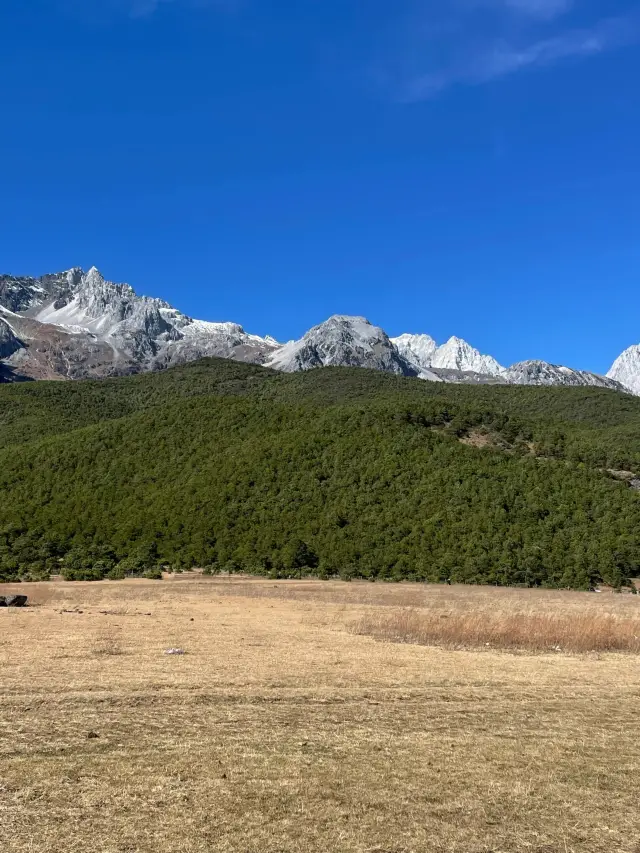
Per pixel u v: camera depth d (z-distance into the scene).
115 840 8.84
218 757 12.01
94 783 10.70
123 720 13.95
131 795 10.28
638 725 14.98
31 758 11.66
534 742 13.56
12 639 23.20
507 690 17.70
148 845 8.73
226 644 23.67
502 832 9.55
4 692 15.73
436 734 13.83
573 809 10.41
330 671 19.17
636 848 9.23
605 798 10.88
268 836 9.09
